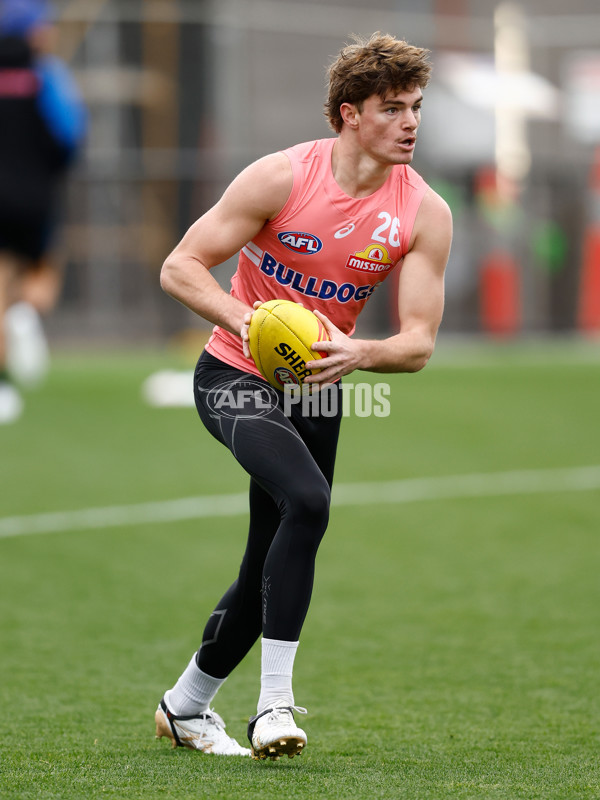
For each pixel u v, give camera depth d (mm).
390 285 61656
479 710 14961
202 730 13438
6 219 37781
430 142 60625
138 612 20109
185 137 60125
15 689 15844
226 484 31234
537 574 22766
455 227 61156
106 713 14875
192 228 13344
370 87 12539
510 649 17922
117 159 59031
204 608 20391
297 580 12438
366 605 20609
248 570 13234
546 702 15305
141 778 11805
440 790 11352
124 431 38656
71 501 28938
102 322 60062
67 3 59406
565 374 51469
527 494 30250
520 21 63938
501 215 61250
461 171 60875
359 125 12781
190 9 60875
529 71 64875
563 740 13633
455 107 60844
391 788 11414
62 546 24719
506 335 61969
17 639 18391
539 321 62312
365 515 28000
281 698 12484
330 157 13203
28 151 37531
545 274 62094
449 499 29672
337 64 12898
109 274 59781
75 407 42656
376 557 24125
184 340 60562
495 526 26906
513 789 11414
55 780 11680
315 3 68125
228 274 52125
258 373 13453
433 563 23641
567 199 61844
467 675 16594
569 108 63312
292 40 68500
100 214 59094
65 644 18172
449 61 62656
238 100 62812
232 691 16422
